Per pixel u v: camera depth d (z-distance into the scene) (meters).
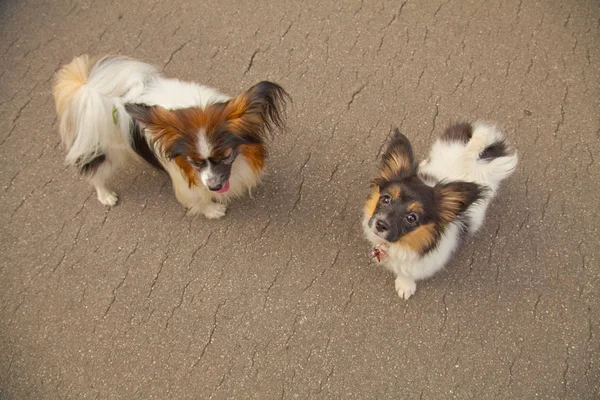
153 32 1.31
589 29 1.29
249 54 1.29
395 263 1.05
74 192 1.19
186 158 0.99
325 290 1.13
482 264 1.13
